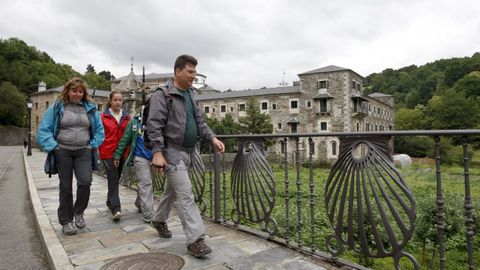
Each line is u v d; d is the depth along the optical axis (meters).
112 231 4.15
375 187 2.69
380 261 5.06
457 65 78.88
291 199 9.97
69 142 3.99
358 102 44.41
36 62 79.62
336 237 3.04
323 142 40.59
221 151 3.52
